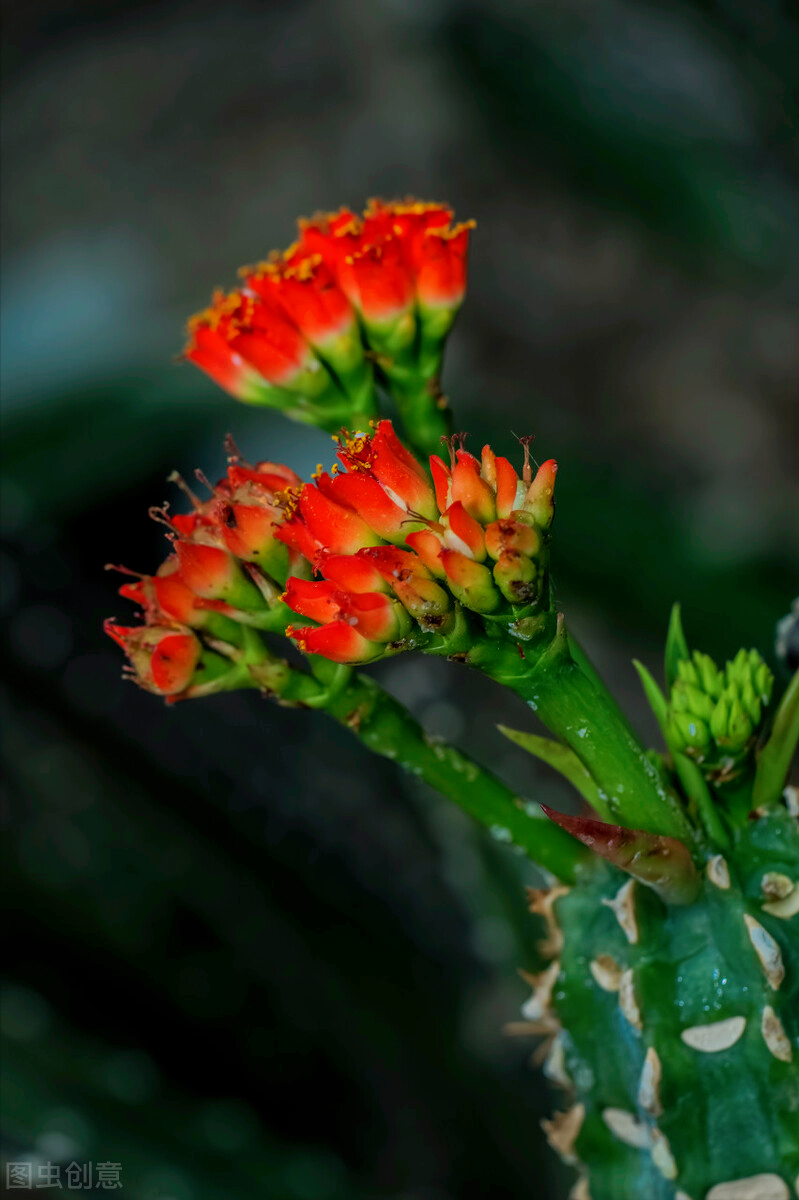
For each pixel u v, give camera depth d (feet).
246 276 1.40
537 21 3.27
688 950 1.25
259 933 1.95
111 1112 1.64
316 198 5.07
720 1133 1.24
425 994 1.89
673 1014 1.24
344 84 5.31
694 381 4.77
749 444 4.57
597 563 2.28
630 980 1.25
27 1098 1.62
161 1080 1.73
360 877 1.90
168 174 5.16
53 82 5.70
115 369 2.68
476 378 4.87
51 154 5.31
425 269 1.38
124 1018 2.08
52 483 2.40
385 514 1.22
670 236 3.20
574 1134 1.29
